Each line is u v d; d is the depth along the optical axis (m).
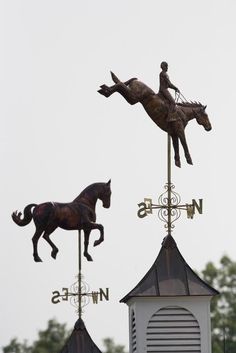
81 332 62.31
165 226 59.97
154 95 60.31
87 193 60.75
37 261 60.03
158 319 58.66
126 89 60.00
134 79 60.28
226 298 135.25
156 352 58.47
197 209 59.75
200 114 60.75
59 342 141.75
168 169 60.09
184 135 60.25
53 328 142.50
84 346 62.12
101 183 60.91
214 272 136.62
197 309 58.75
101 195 60.78
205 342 58.56
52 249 60.09
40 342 142.00
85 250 60.78
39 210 60.09
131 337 59.81
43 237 60.16
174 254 59.62
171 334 58.59
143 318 58.62
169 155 60.12
